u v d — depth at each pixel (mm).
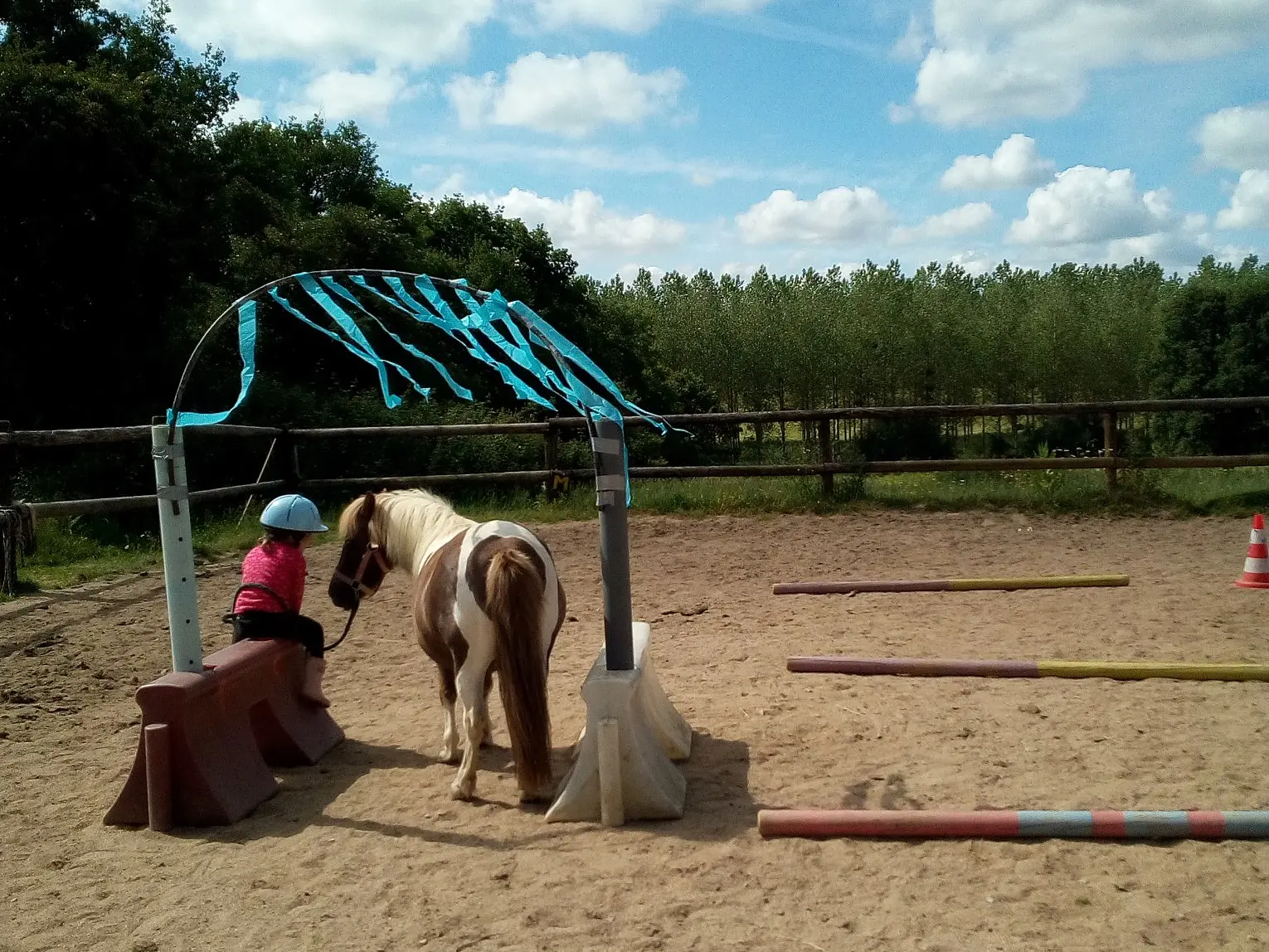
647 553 9586
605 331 31656
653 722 4273
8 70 13047
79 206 13391
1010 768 4137
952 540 9680
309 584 8648
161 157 14805
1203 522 10180
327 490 11766
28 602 7703
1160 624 6371
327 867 3479
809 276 55094
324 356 18781
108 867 3518
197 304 17328
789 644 6344
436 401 18047
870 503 11500
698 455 29375
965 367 45406
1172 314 33969
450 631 3973
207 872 3457
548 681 5738
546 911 3113
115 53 19938
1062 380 45062
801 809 3828
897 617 6898
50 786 4309
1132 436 33719
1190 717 4676
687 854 3484
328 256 20375
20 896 3305
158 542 10320
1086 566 8375
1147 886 3139
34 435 7879
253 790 4078
